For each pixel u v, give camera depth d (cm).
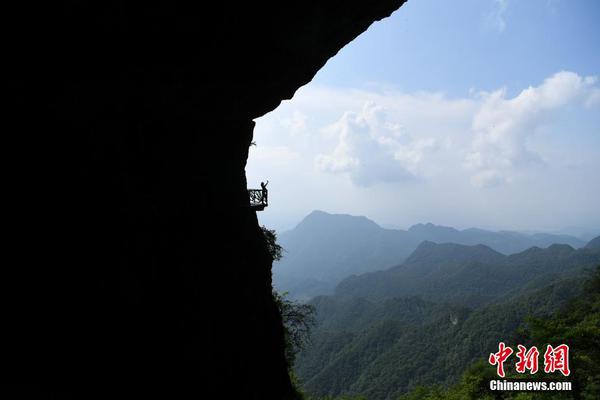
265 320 1244
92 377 628
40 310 589
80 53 640
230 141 1244
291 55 1016
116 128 794
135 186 827
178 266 893
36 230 617
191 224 1001
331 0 920
